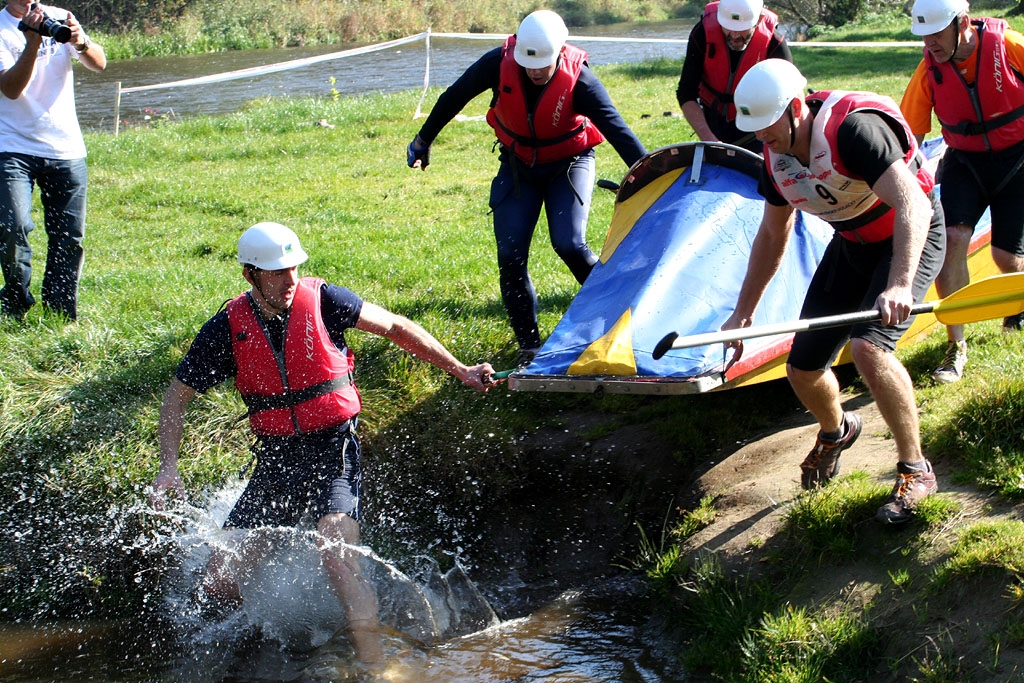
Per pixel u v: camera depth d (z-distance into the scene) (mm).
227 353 4039
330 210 9727
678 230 5031
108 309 6633
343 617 4305
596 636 4180
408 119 15195
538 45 5258
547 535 4992
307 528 4152
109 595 4793
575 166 5645
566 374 4359
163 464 4020
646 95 16156
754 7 6043
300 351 4020
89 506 5023
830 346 3898
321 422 4117
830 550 3838
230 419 5336
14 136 6090
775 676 3449
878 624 3506
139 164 12805
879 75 17125
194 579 4719
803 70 18422
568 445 5348
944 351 5098
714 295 4707
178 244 8758
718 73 6250
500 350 5949
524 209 5645
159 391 5582
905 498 3730
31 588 4836
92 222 9711
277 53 34219
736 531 4211
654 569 4301
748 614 3746
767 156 3740
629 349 4379
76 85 25891
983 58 5031
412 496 5199
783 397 5391
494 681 3854
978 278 5859
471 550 5023
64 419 5367
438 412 5520
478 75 5547
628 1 52062
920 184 3676
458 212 9508
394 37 40469
